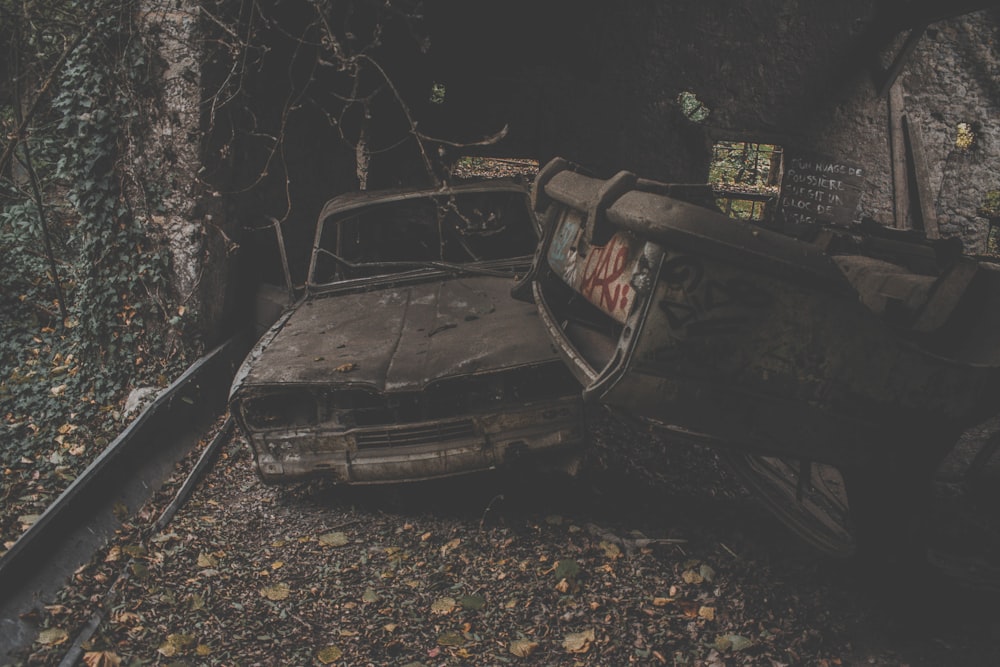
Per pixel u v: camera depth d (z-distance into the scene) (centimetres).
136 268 582
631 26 929
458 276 539
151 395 543
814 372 304
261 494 468
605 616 346
